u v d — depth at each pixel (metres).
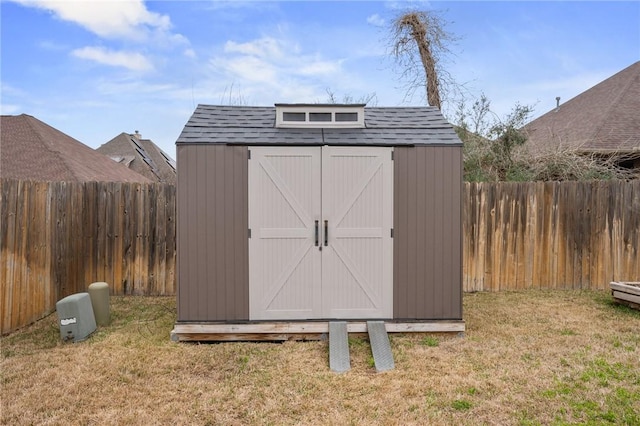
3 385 3.27
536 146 9.18
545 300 5.75
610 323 4.76
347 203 4.30
